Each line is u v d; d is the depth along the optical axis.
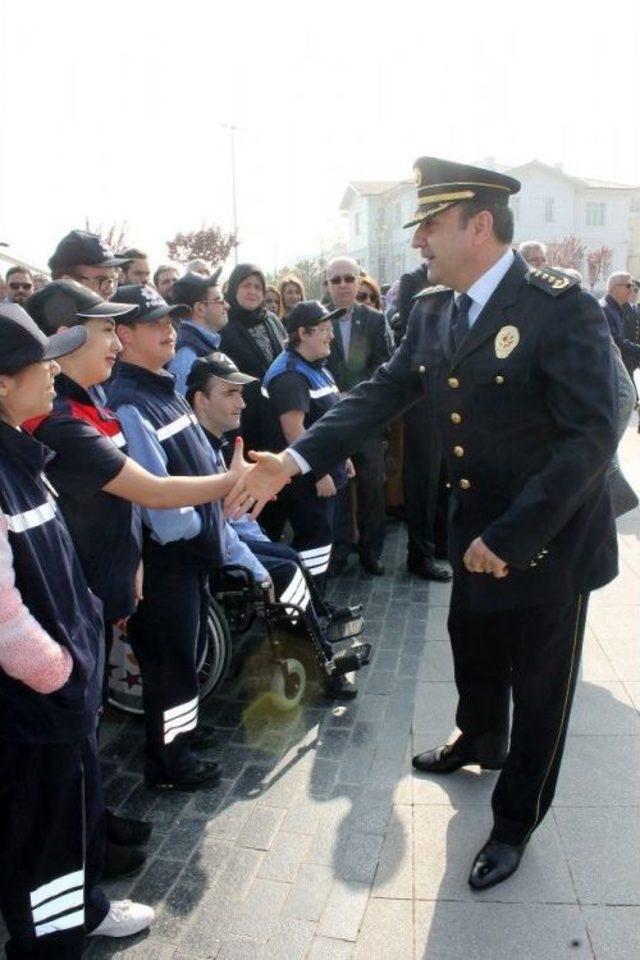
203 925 2.21
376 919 2.20
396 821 2.61
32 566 1.74
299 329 4.06
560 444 1.93
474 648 2.56
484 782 2.81
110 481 2.20
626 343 8.38
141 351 2.70
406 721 3.24
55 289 2.34
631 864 2.36
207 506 2.73
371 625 4.24
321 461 2.49
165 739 2.79
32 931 1.90
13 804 1.84
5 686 1.78
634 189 45.62
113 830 2.52
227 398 3.36
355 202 46.44
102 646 2.03
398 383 2.50
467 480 2.20
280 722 3.28
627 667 3.56
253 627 4.17
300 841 2.54
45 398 1.84
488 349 2.05
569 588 2.14
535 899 2.23
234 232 26.77
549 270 2.07
